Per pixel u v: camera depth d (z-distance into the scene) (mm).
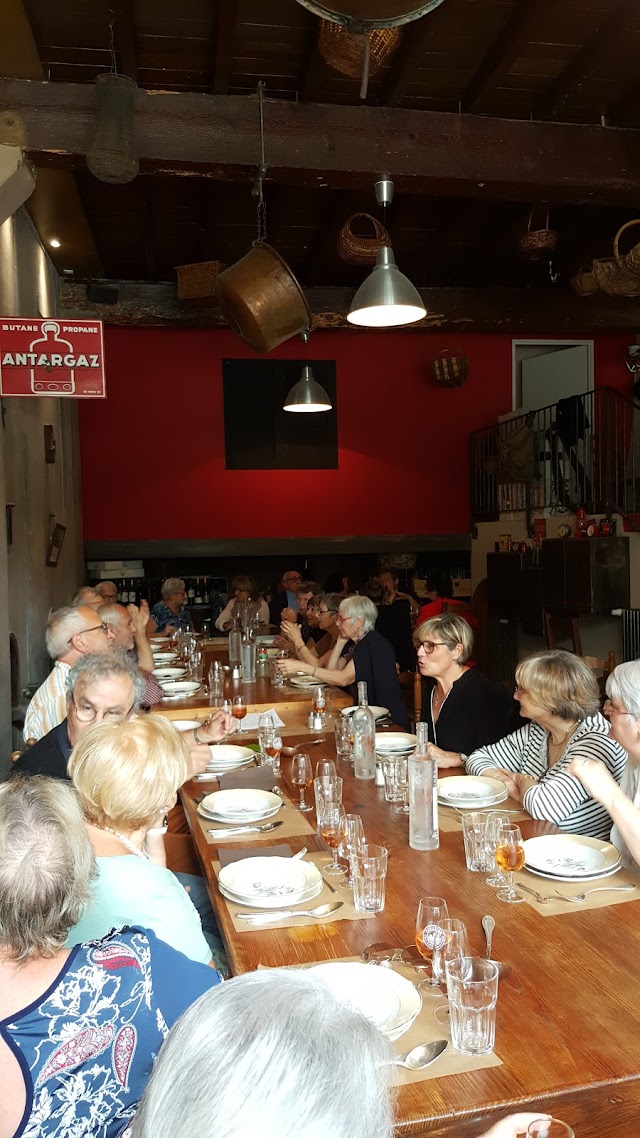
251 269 4008
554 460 7691
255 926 1621
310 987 679
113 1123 1051
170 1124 591
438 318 7883
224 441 8008
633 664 1975
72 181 4930
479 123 4578
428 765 2031
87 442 7754
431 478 8430
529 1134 981
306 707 3768
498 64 4320
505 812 2262
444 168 4535
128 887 1516
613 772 2252
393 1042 1248
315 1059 601
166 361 7879
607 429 7105
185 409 7922
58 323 3744
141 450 7848
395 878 1849
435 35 4246
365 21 1846
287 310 4086
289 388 8125
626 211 6406
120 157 3977
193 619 8367
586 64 4344
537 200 4918
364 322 4168
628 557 6402
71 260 6734
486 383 8500
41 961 1104
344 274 7500
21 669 4656
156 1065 645
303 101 4445
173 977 1164
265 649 5402
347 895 1757
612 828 2117
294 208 6211
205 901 2459
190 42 4203
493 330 8102
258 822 2223
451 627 3090
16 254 5043
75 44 4129
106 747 1584
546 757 2602
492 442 8273
